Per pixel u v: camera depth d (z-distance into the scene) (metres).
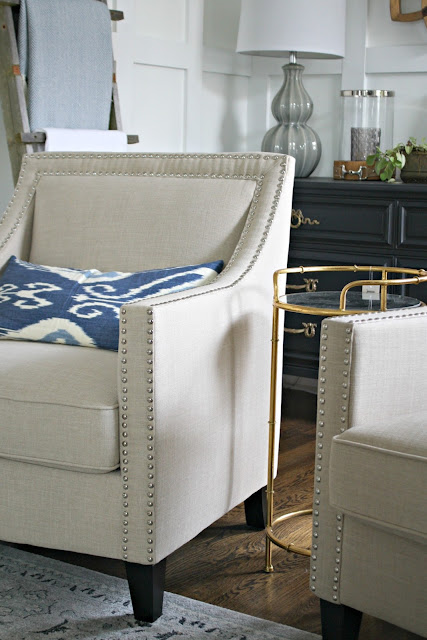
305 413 3.47
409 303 2.18
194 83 3.94
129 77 3.59
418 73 3.74
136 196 2.38
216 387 1.96
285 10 3.50
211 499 1.99
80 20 3.09
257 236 2.18
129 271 2.32
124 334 1.73
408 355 1.71
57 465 1.81
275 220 2.21
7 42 2.90
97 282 2.20
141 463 1.75
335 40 3.58
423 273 2.06
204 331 1.89
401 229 3.25
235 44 4.17
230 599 1.94
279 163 2.27
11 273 2.32
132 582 1.82
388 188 3.24
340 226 3.38
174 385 1.79
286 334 3.59
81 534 1.84
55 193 2.51
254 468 2.19
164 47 3.75
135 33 3.60
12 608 1.86
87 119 3.17
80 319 2.11
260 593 1.97
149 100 3.74
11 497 1.90
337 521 1.66
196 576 2.05
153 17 3.71
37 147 2.98
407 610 1.55
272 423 2.06
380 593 1.59
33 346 2.08
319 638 1.77
